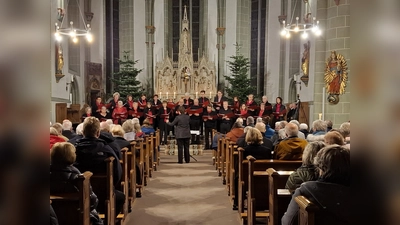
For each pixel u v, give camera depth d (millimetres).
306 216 2656
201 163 12422
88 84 20500
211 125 15492
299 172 3973
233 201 6934
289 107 16172
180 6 23281
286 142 5543
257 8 22219
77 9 19609
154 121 16141
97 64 21078
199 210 6754
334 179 2896
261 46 22000
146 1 22406
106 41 22031
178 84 20859
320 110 14703
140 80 22500
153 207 6949
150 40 22453
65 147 3732
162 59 22562
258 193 5070
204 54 21547
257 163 5312
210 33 22672
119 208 5566
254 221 4984
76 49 19250
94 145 4852
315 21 14883
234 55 22391
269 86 21219
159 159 12805
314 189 2844
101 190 4859
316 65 14711
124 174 5961
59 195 3588
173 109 15523
